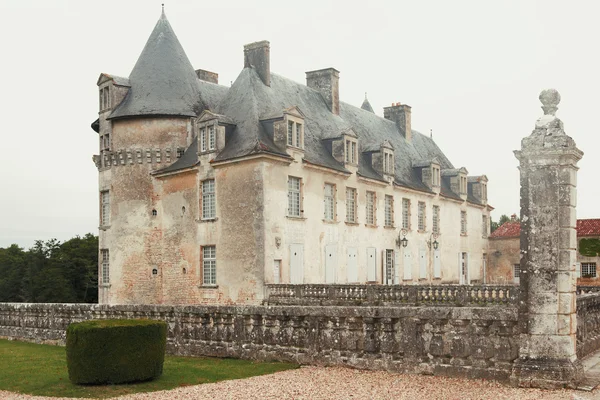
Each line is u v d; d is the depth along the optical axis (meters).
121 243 31.28
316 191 30.12
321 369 12.11
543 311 10.28
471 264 48.12
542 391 9.80
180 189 29.92
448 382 10.63
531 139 10.59
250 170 26.97
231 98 31.08
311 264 29.34
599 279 44.97
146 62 32.28
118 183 31.55
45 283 56.75
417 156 45.03
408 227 39.16
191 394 10.17
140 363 11.28
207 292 28.34
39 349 17.00
